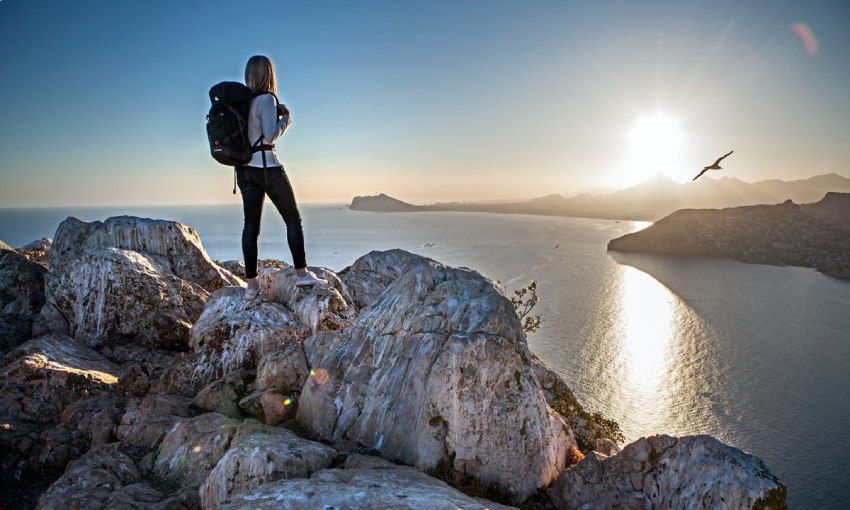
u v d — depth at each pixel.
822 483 91.31
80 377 9.00
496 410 7.03
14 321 11.79
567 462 7.82
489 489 6.79
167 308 11.73
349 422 7.59
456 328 7.62
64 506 5.61
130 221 13.97
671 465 6.44
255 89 7.90
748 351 157.12
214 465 6.52
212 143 7.72
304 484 5.02
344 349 8.39
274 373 8.58
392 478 5.50
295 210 9.18
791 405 121.25
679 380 138.25
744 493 5.62
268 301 10.30
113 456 6.71
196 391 9.09
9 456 7.21
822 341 163.88
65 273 11.88
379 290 13.97
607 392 131.25
